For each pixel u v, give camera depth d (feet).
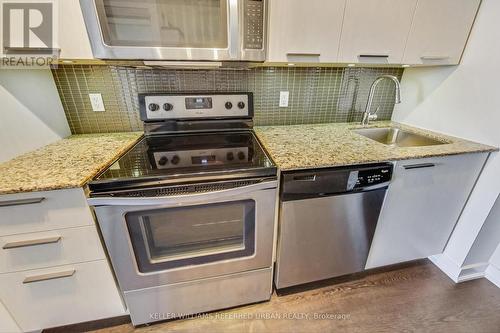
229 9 3.08
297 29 3.55
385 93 5.76
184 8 3.03
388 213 4.18
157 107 4.37
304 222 3.75
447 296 4.63
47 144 4.04
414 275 5.10
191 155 3.76
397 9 3.76
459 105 4.52
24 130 3.56
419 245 4.82
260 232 3.60
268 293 4.33
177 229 3.41
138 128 4.89
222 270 3.77
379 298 4.59
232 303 4.22
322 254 4.18
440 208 4.48
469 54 4.26
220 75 4.77
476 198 4.42
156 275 3.51
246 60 3.42
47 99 4.05
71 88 4.39
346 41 3.78
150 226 3.29
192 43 3.19
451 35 4.15
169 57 3.21
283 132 4.92
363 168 3.59
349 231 4.07
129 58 3.12
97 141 4.25
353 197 3.75
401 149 3.98
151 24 3.03
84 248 3.14
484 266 4.96
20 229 2.85
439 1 3.86
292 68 5.00
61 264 3.18
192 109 4.51
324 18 3.57
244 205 3.35
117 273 3.34
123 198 2.82
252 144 4.23
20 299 3.26
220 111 4.64
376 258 4.67
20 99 3.49
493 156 4.08
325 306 4.43
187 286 3.76
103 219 2.93
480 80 4.13
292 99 5.27
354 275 5.09
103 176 2.97
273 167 3.26
